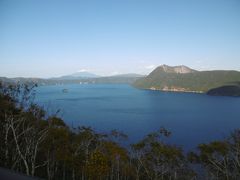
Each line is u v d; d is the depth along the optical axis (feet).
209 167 108.78
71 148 104.01
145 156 118.73
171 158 111.86
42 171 99.55
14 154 90.89
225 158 100.99
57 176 103.76
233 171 98.73
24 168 95.40
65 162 99.96
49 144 98.22
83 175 101.71
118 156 111.96
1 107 92.27
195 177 120.47
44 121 104.06
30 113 102.37
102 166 92.63
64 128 107.55
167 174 120.67
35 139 99.19
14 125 100.37
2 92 104.73
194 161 116.06
